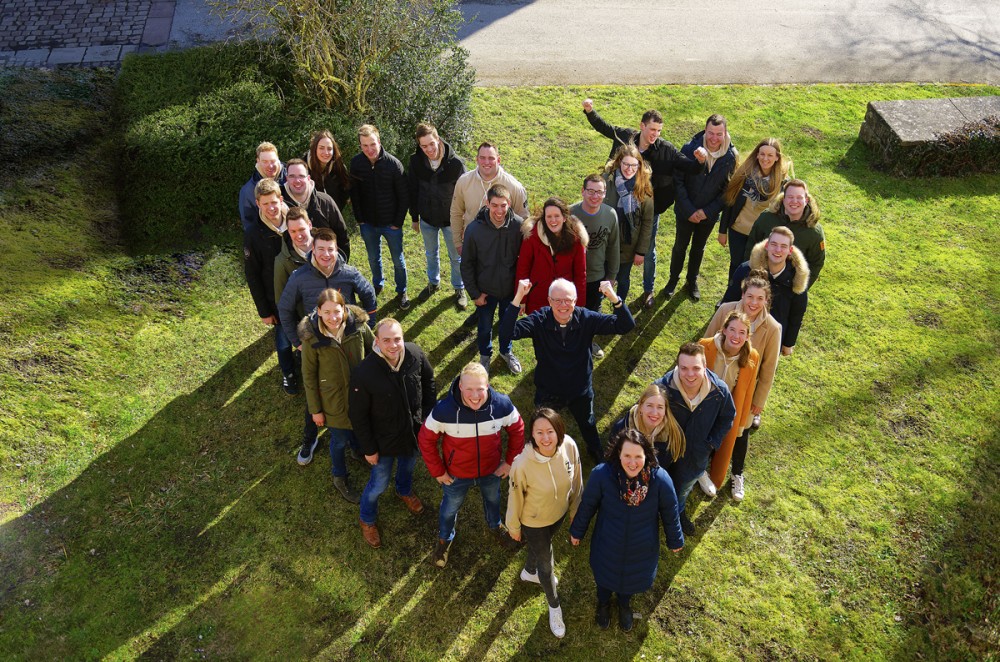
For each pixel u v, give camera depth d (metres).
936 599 5.02
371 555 5.18
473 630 4.78
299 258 5.41
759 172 6.30
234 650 4.66
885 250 8.09
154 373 6.44
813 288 7.55
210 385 6.37
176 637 4.71
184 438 5.92
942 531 5.42
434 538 5.31
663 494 4.13
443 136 9.30
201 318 7.00
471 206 6.22
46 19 11.55
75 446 5.80
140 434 5.93
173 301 7.13
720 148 6.45
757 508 5.54
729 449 5.21
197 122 8.27
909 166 9.22
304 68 8.81
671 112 10.27
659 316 7.24
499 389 6.43
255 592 4.95
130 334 6.75
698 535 5.36
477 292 6.03
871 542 5.34
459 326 7.08
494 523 5.14
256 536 5.27
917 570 5.18
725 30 12.37
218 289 7.30
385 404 4.54
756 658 4.69
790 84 11.04
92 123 9.02
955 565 5.21
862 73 11.37
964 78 11.31
